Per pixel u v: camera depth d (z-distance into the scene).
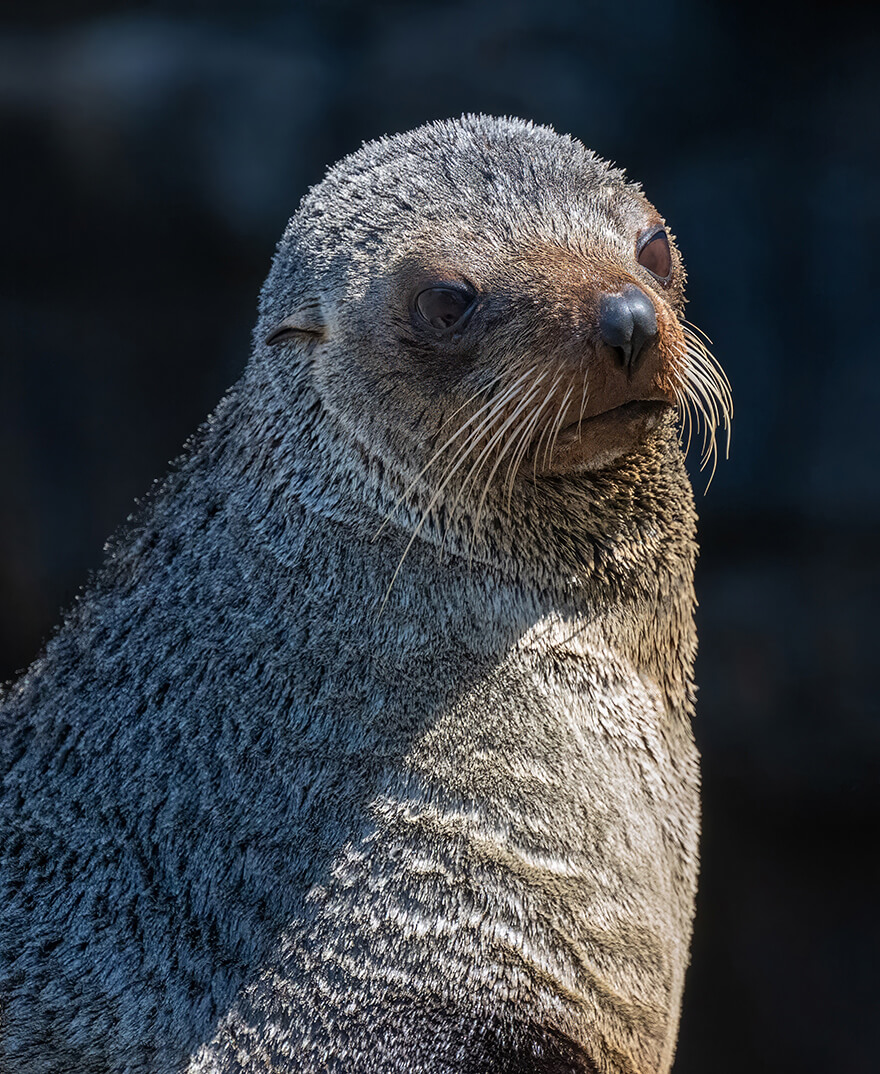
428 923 18.81
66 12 45.16
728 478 41.41
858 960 38.19
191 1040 18.77
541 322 19.12
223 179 44.53
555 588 20.34
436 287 19.67
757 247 42.44
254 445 21.22
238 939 19.03
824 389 41.31
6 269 45.34
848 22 43.12
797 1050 37.59
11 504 45.78
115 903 19.42
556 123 43.53
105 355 46.25
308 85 44.28
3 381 45.81
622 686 20.61
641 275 20.14
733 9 43.84
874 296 41.44
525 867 19.06
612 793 19.86
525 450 19.72
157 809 19.66
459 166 20.55
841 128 42.75
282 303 21.52
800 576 40.94
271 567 20.41
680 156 43.62
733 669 40.50
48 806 20.22
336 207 21.25
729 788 40.31
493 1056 18.84
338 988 18.72
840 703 39.66
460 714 19.55
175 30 44.75
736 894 39.62
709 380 21.20
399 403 20.12
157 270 45.81
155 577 21.22
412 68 44.06
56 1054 18.92
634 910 19.83
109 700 20.56
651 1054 20.47
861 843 39.62
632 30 43.91
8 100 43.94
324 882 18.97
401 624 19.92
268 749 19.56
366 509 20.30
